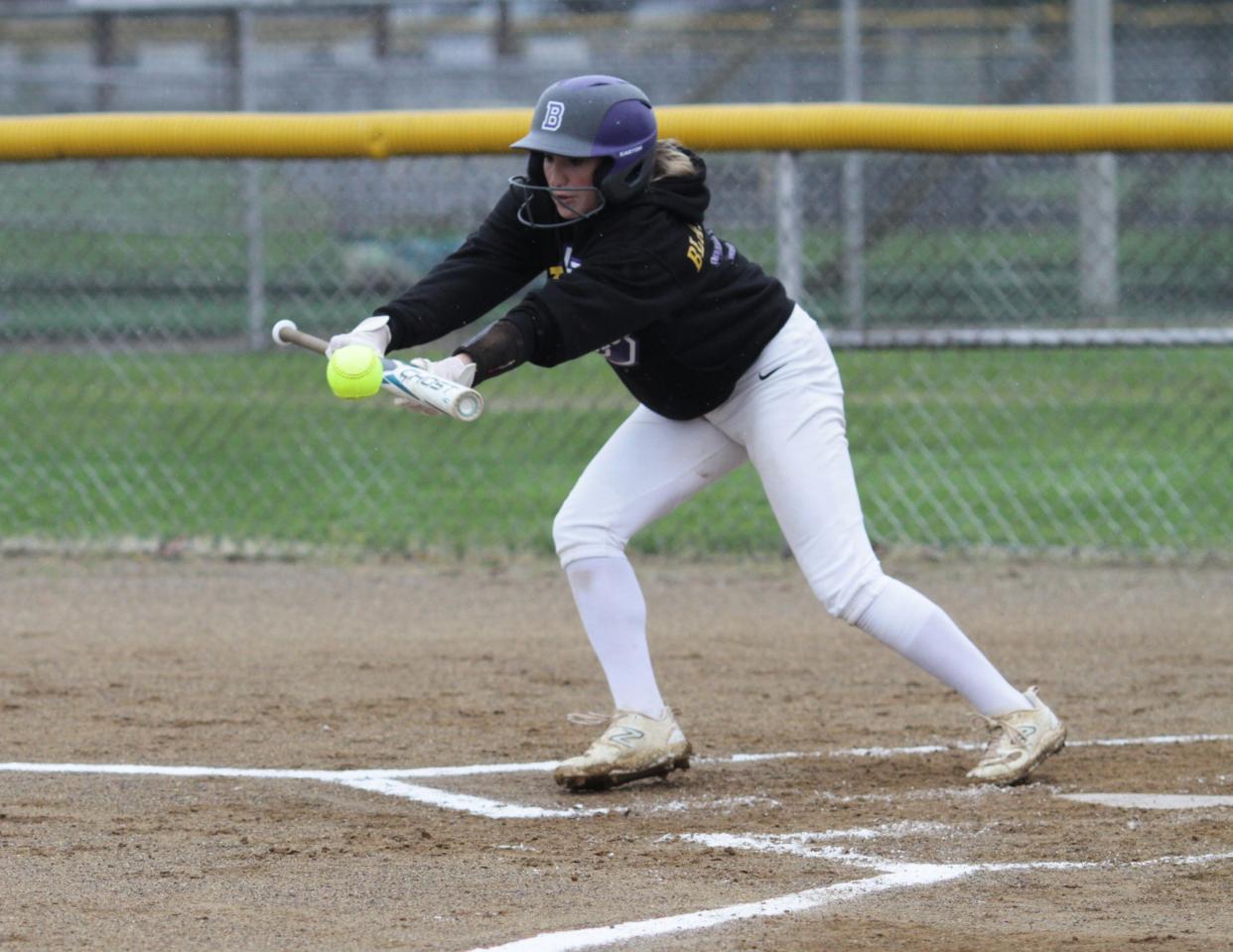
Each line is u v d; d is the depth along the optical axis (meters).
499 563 30.27
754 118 27.52
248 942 11.39
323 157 28.41
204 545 31.12
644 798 16.16
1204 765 17.30
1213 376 43.34
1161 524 32.06
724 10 85.12
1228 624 25.30
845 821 15.16
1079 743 18.50
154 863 13.62
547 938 11.45
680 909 12.26
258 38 92.62
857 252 38.16
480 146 27.86
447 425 41.78
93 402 43.34
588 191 14.55
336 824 15.07
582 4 87.12
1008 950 11.21
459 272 15.36
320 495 35.44
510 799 16.12
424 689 21.45
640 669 16.62
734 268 15.52
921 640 16.27
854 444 38.69
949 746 18.53
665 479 16.44
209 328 44.72
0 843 14.25
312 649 23.81
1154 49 82.75
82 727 19.20
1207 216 57.94
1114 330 35.22
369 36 92.50
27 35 98.50
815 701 20.92
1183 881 13.05
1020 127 27.12
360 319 45.12
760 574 29.45
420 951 11.16
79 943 11.34
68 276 49.16
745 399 15.94
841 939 11.47
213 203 54.75
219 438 40.59
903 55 82.12
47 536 31.69
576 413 40.81
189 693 21.05
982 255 44.16
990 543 30.59
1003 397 39.12
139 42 94.38
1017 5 81.94
